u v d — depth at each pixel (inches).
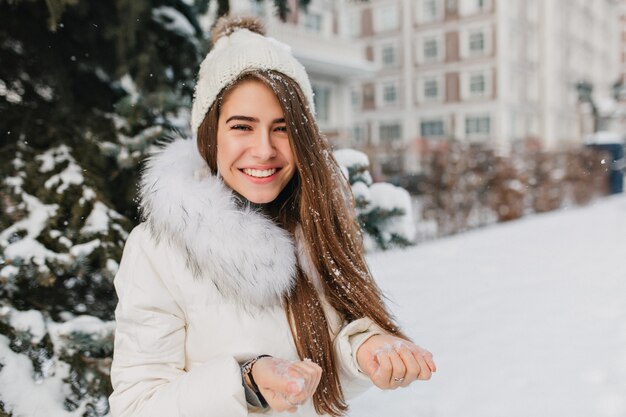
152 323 38.6
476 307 169.5
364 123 1234.6
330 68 610.2
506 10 1049.5
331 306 44.2
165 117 89.3
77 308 75.0
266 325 39.4
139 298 38.8
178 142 45.3
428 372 35.9
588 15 1478.8
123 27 85.9
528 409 101.9
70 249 68.5
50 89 89.8
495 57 1050.7
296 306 40.8
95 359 67.0
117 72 89.1
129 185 80.0
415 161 473.1
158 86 89.7
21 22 84.0
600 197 534.3
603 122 981.8
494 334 143.8
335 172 46.5
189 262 38.1
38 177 74.0
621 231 324.5
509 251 266.4
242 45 41.8
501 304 172.6
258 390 35.0
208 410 33.8
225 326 38.7
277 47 43.4
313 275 43.5
